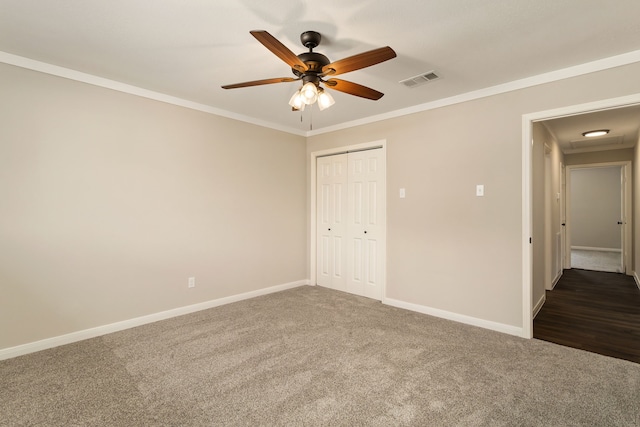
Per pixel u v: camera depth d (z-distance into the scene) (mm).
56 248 2689
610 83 2475
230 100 3480
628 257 5672
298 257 4797
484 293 3125
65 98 2717
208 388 2066
